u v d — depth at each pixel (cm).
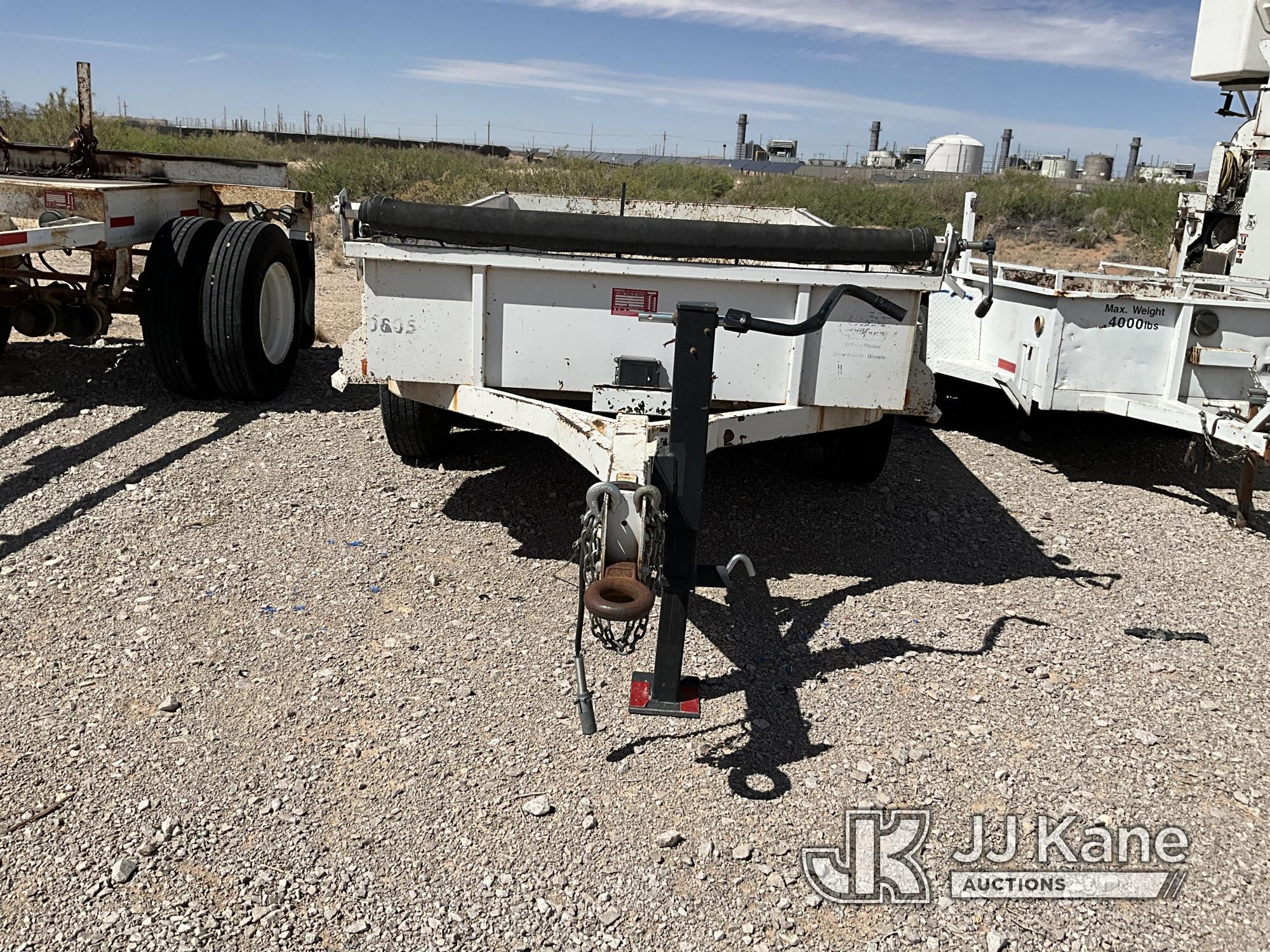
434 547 438
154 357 594
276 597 386
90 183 645
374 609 382
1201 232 781
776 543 467
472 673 343
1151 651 384
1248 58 740
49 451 521
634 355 396
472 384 403
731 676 351
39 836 261
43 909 239
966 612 409
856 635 385
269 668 339
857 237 379
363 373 419
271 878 252
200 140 2747
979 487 565
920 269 396
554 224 379
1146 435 692
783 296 391
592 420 358
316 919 241
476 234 382
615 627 373
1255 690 360
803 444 615
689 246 379
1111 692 354
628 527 287
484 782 290
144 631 357
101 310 605
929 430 687
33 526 433
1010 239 2148
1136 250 1972
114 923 237
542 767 298
